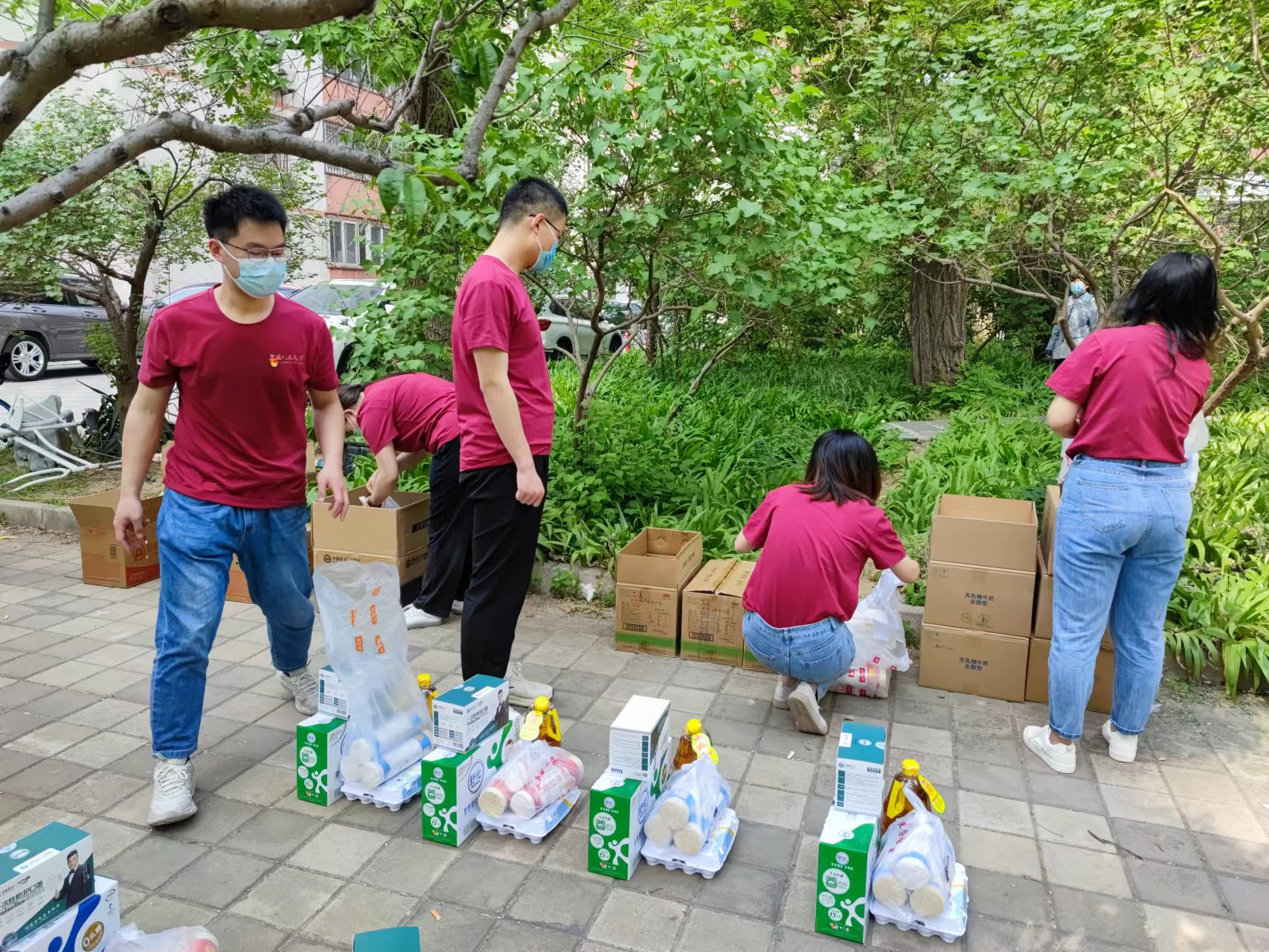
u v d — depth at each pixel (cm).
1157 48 530
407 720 304
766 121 468
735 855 264
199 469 283
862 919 227
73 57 137
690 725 275
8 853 192
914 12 628
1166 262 289
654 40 430
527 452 300
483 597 320
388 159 189
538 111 461
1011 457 657
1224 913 242
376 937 187
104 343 689
